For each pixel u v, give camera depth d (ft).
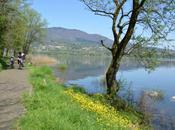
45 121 42.88
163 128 81.66
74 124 44.27
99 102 74.18
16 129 41.24
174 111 108.68
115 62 88.89
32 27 302.66
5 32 184.24
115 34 87.86
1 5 161.48
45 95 63.77
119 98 90.79
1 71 133.39
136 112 87.61
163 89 176.24
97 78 217.36
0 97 64.59
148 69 88.53
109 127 49.47
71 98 67.72
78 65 390.42
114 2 87.30
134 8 82.79
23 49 299.17
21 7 186.70
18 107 54.44
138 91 156.87
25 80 98.17
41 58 356.18
